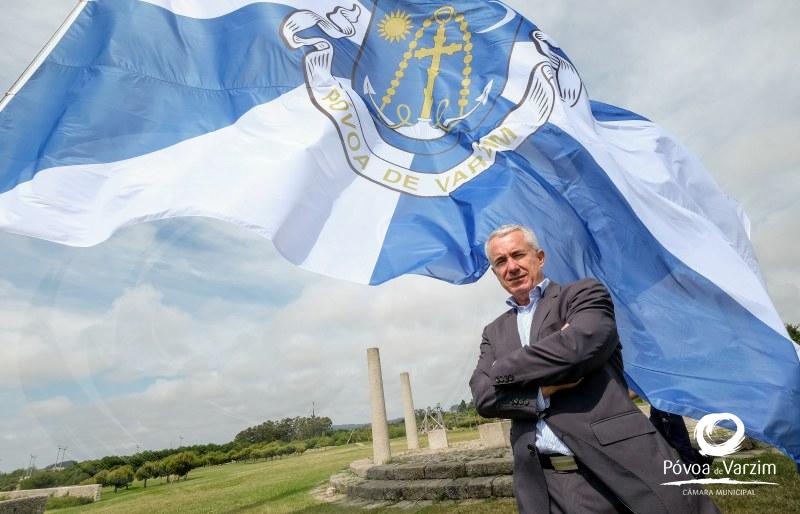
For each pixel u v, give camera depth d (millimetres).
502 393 1544
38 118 2133
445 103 3104
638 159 3545
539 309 1708
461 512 5730
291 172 2324
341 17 3039
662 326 2695
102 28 2410
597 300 1555
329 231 2350
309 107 2625
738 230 3525
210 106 2447
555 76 3318
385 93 3041
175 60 2492
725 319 2705
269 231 2127
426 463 8016
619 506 1392
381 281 2342
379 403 9500
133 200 2088
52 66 2240
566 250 2807
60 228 1919
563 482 1463
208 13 2684
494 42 3316
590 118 3484
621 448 1391
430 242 2574
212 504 6770
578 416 1455
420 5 3301
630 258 2846
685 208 3273
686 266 2852
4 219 1884
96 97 2256
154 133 2283
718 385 2523
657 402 2533
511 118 3111
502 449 9391
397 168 2781
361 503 6914
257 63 2668
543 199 2910
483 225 2744
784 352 2576
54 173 2041
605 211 2920
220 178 2232
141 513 7344
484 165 2955
